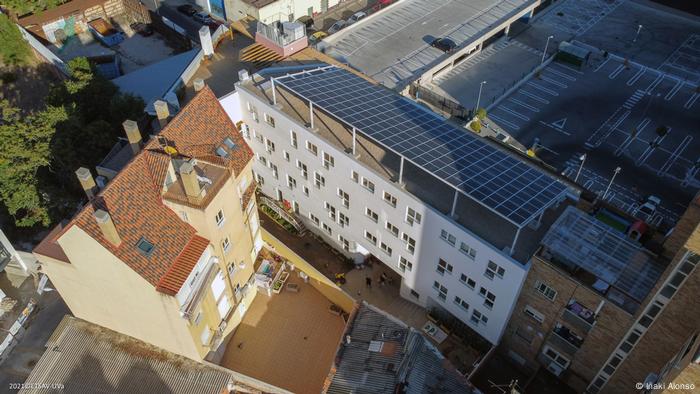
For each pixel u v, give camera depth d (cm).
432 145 3800
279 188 5269
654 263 3180
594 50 8444
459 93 7562
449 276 3925
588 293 3195
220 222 3747
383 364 3450
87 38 8469
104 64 7438
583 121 7062
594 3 9881
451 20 8138
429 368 3438
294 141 4569
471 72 8000
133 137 3956
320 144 4256
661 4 9812
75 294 3734
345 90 4459
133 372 3706
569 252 3225
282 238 5197
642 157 6500
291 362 4169
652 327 2977
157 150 3731
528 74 7844
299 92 4269
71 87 5600
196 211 3491
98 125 5175
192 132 3988
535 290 3497
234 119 5122
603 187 6088
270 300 4603
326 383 3416
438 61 7269
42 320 4531
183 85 5541
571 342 3584
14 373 4188
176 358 3803
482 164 3647
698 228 2327
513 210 3219
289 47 5375
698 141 6738
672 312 2816
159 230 3481
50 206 5159
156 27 8644
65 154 5006
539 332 3722
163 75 6106
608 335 3288
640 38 8900
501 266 3434
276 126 4650
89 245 3181
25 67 7788
